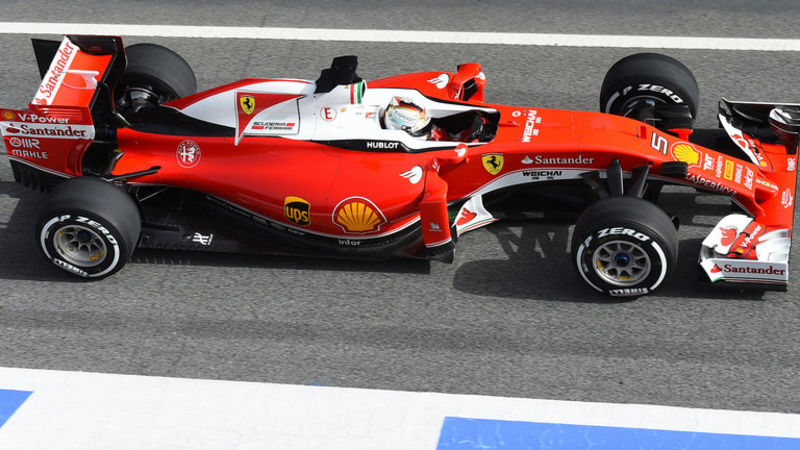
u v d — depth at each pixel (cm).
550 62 2773
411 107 1977
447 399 1662
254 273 1988
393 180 1922
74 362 1756
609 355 1752
